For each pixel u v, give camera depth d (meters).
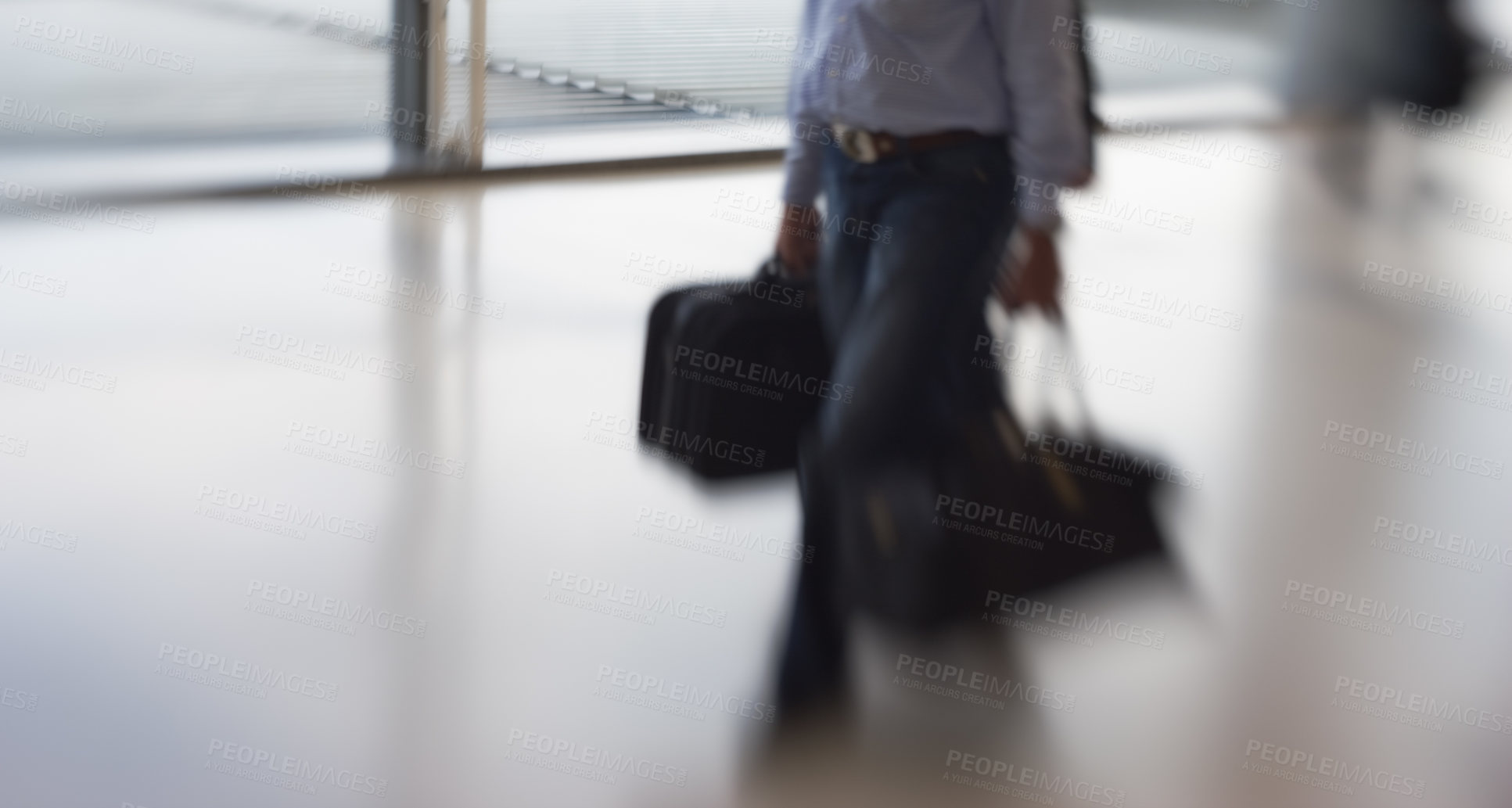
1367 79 7.15
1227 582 2.72
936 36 2.35
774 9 5.79
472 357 3.46
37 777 1.79
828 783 1.98
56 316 3.45
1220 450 3.36
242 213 4.47
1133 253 5.00
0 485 2.54
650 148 5.64
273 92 4.98
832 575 2.56
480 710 2.06
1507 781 2.16
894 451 2.75
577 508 2.73
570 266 4.25
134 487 2.61
